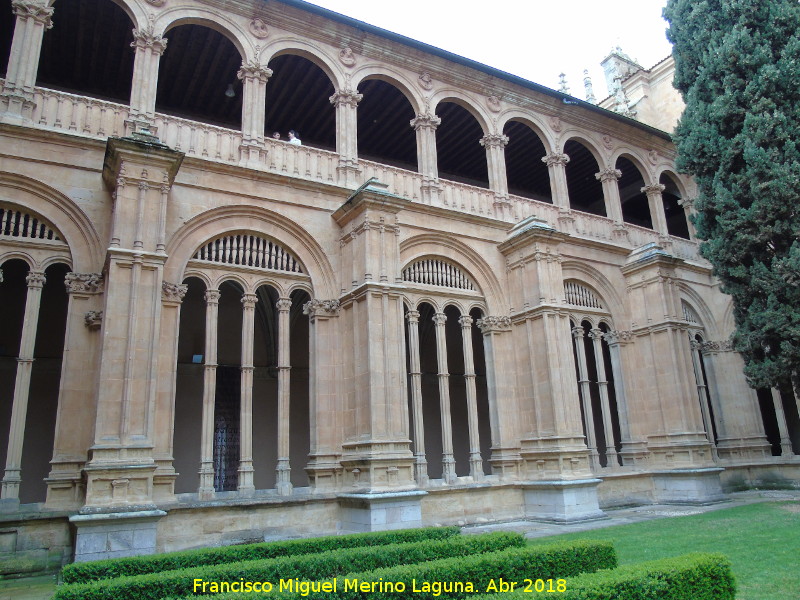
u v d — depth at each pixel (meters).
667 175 29.47
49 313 19.39
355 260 17.08
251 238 17.11
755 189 19.69
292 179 17.53
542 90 23.95
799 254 18.77
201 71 21.14
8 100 14.42
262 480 22.48
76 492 13.23
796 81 19.72
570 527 16.36
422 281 19.59
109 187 15.02
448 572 7.51
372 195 16.73
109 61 20.70
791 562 10.25
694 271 27.84
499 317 20.44
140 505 12.12
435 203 20.20
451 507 17.47
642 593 6.54
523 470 19.06
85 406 13.78
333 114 23.86
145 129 14.92
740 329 21.05
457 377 28.80
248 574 8.12
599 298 24.08
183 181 16.08
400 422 15.80
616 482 21.36
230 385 22.95
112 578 8.12
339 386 16.92
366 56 20.47
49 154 14.63
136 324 13.23
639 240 25.92
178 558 9.26
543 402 19.02
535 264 20.00
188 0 17.53
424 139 20.84
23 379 13.38
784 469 25.45
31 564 12.26
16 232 14.93
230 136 17.22
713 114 21.08
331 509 15.62
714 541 12.66
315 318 17.19
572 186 32.56
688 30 22.88
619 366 23.70
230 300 23.38
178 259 15.52
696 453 21.64
